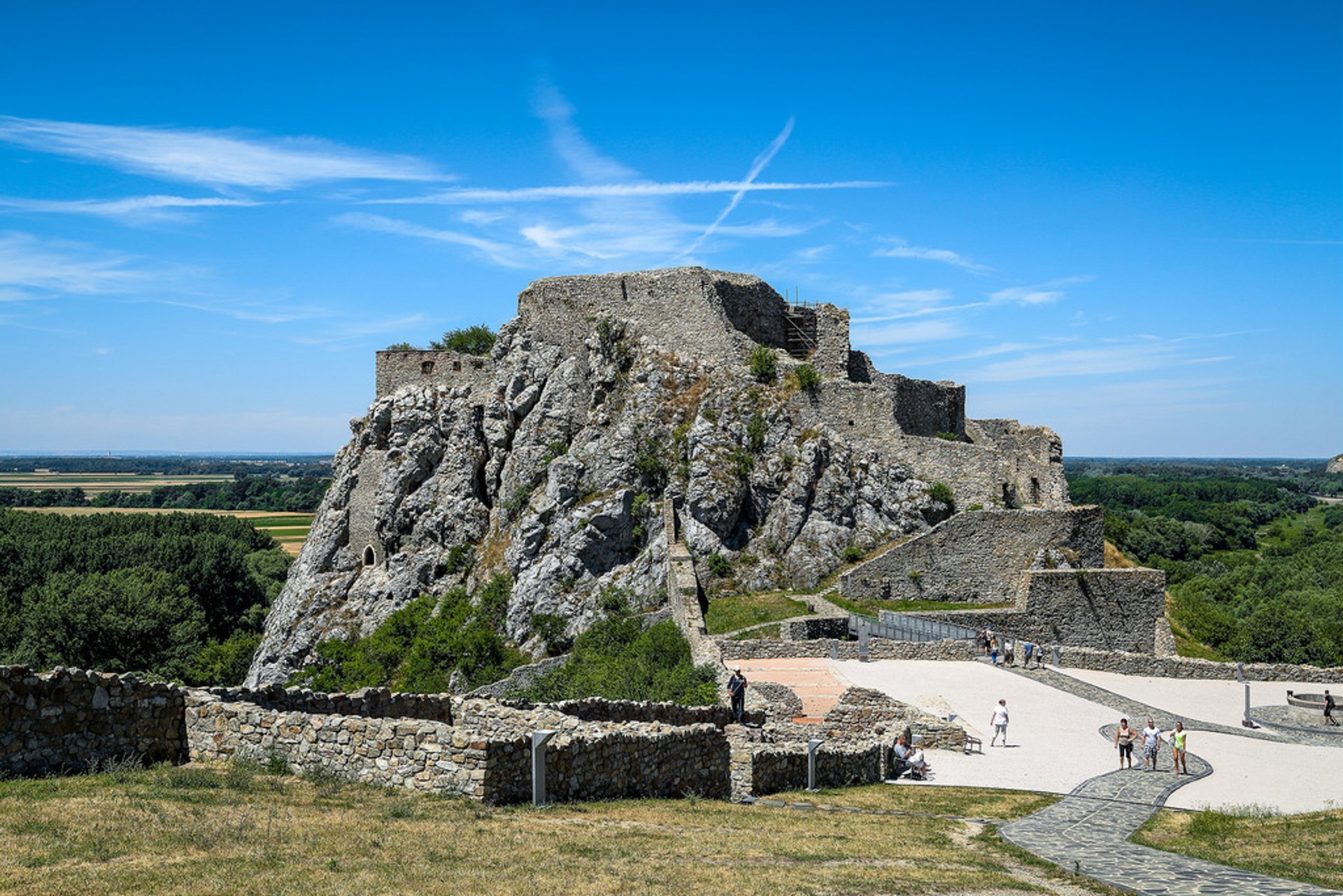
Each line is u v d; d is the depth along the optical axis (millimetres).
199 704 17812
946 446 64250
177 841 13047
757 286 73375
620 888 12859
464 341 84312
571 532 63125
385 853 13523
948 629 50062
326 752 17500
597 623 55781
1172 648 53500
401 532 72062
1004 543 57469
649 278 70688
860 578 56688
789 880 13891
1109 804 23328
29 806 13766
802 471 62469
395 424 74125
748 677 40219
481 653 59594
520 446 69062
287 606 72938
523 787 17422
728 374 66688
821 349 73062
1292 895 14344
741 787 22906
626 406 66875
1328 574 111938
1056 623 53625
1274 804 23750
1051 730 33156
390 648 63656
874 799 23422
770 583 59562
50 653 67062
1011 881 14805
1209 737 32531
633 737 20109
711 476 62250
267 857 12875
